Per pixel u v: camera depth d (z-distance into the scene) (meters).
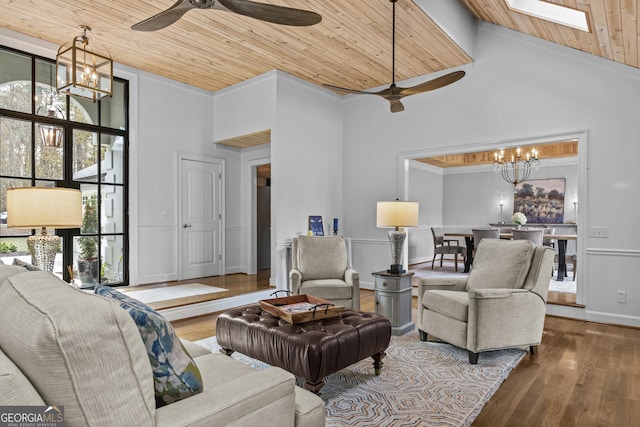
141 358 1.00
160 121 5.41
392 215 3.69
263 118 5.31
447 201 10.18
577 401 2.30
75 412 0.88
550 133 4.36
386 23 3.87
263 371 1.33
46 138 4.44
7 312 0.98
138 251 5.17
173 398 1.19
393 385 2.50
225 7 2.31
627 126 3.92
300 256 4.26
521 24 4.25
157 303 4.14
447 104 5.11
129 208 5.12
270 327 2.41
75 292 1.03
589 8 3.03
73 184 4.64
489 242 3.56
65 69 3.76
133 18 3.77
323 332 2.29
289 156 5.30
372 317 2.65
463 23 4.53
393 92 3.48
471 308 2.88
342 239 4.46
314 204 5.66
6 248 4.12
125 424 0.94
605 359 2.99
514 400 2.32
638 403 2.28
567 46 4.24
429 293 3.32
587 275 4.14
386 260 5.65
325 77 5.41
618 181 3.97
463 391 2.41
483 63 4.82
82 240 4.70
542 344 3.36
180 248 5.64
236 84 5.71
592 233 4.11
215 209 6.14
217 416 1.09
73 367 0.86
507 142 4.64
